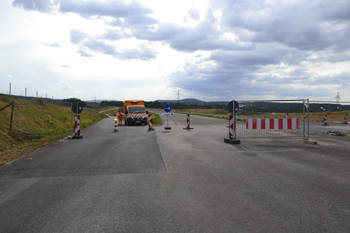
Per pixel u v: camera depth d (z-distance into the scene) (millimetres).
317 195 4523
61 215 3699
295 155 8469
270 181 5422
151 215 3660
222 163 7227
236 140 11219
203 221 3447
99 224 3385
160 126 22734
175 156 8305
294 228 3248
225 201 4223
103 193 4684
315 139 12664
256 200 4270
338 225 3338
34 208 3984
